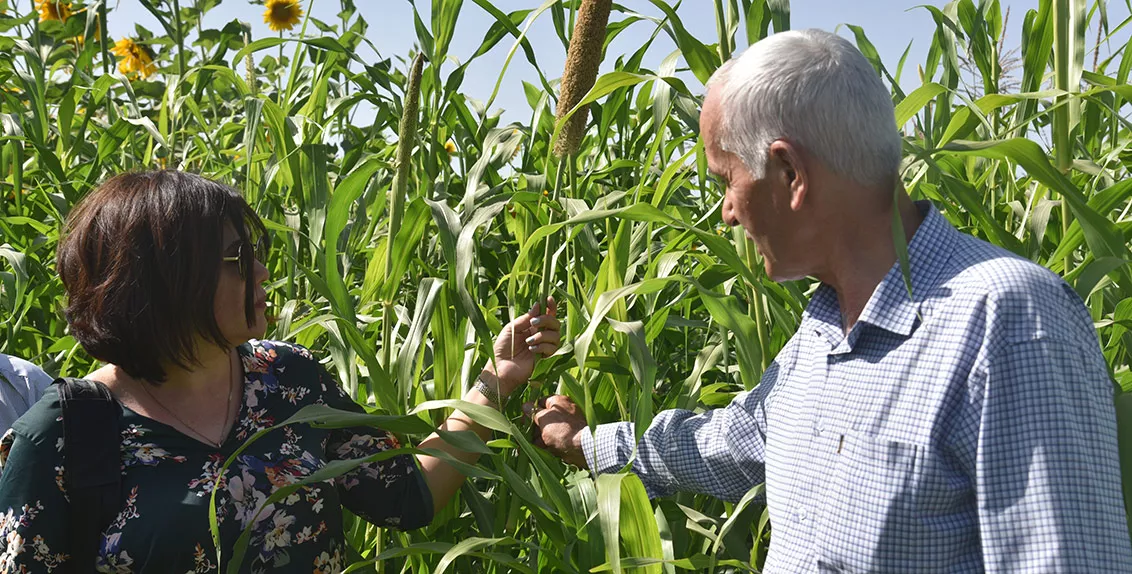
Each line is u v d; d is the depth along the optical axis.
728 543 2.07
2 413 2.14
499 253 2.91
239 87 3.28
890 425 1.43
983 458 1.32
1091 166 2.00
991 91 2.50
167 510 1.67
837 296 1.62
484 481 2.42
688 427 2.02
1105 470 1.30
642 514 1.82
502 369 2.15
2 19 3.96
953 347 1.38
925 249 1.47
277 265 2.95
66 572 1.66
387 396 2.07
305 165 2.67
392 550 1.86
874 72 1.47
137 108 3.79
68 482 1.64
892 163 1.47
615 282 2.17
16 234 3.27
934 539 1.40
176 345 1.67
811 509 1.55
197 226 1.67
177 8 3.79
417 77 2.09
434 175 2.63
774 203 1.52
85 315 1.69
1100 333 2.18
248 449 1.78
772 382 1.90
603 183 3.20
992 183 2.52
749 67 1.50
